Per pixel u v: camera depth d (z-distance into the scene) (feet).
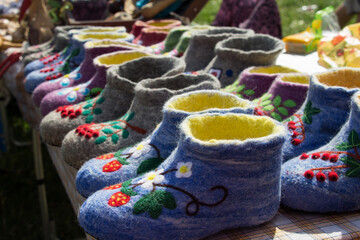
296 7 15.40
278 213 2.41
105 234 2.15
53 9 7.78
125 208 2.15
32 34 6.82
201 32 4.71
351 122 2.38
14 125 10.82
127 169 2.65
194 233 2.13
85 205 2.31
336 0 15.43
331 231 2.20
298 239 2.15
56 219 7.77
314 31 6.02
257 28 6.37
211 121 2.28
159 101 2.93
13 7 9.27
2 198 8.40
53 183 8.84
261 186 2.11
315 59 5.55
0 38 7.47
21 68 6.23
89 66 4.46
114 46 4.35
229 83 3.91
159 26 6.50
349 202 2.28
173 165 2.21
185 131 2.08
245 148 1.95
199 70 4.50
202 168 2.08
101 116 3.50
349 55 4.67
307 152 2.61
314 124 2.71
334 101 2.59
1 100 8.52
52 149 4.28
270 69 3.86
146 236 2.10
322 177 2.30
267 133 2.19
